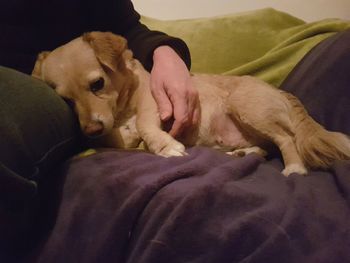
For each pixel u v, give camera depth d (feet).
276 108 4.17
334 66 4.61
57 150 3.19
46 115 3.09
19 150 2.62
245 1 7.45
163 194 2.62
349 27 5.49
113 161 3.14
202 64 6.20
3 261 2.81
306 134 3.95
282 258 2.33
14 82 2.98
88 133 3.83
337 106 4.45
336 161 3.57
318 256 2.30
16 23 4.09
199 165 2.96
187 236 2.46
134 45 4.85
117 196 2.77
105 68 4.21
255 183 2.93
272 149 4.41
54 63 4.06
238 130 4.48
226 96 4.56
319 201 2.72
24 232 2.87
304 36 5.99
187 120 4.03
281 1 7.43
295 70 5.38
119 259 2.64
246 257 2.37
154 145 3.86
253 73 5.83
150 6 7.47
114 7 4.94
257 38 6.29
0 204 2.46
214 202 2.58
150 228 2.53
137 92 4.45
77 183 2.94
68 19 4.50
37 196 2.93
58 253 2.75
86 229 2.76
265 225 2.43
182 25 6.54
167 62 4.37
